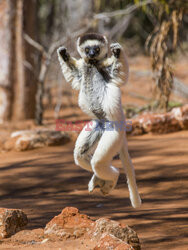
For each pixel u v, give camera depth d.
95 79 7.29
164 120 17.27
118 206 9.86
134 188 7.66
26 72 24.69
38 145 16.64
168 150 14.28
